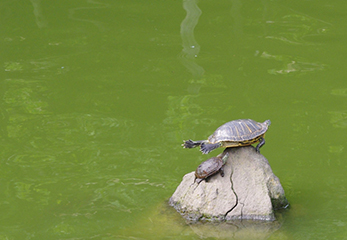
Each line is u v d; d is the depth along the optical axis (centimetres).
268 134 1351
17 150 1306
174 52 1947
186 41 2055
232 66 1800
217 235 941
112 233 962
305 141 1314
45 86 1686
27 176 1188
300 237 923
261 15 2316
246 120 1016
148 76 1744
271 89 1617
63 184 1153
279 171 1185
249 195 983
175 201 1045
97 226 989
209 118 1434
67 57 1928
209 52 1933
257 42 2011
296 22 2227
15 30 2227
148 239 937
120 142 1338
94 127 1417
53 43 2072
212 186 992
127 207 1053
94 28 2230
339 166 1198
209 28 2177
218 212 980
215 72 1758
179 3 2545
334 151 1264
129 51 1969
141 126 1413
